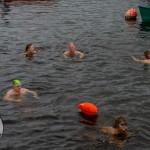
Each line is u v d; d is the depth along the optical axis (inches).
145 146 343.0
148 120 396.5
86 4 1246.9
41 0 1279.5
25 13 1057.5
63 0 1316.4
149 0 1331.2
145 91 479.2
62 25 900.0
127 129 373.1
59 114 409.7
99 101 446.6
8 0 1246.3
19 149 338.6
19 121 394.0
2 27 879.7
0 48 689.6
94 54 644.7
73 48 634.8
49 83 507.5
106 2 1299.2
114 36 781.3
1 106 431.8
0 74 548.4
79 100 450.0
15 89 460.8
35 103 439.5
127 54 643.5
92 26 888.3
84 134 364.8
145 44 711.7
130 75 540.1
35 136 362.6
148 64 588.4
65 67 575.8
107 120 394.6
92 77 531.2
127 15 976.3
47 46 699.4
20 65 589.6
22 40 750.5
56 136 362.0
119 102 443.8
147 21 945.5
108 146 341.7
